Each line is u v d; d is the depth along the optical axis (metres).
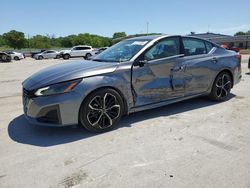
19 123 4.28
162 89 4.27
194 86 4.77
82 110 3.56
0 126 4.14
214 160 2.92
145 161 2.93
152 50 4.18
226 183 2.48
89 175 2.67
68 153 3.16
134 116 4.51
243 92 6.33
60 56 36.34
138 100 4.04
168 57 4.32
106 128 3.80
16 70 14.67
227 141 3.43
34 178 2.63
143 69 4.00
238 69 5.58
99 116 3.71
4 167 2.86
